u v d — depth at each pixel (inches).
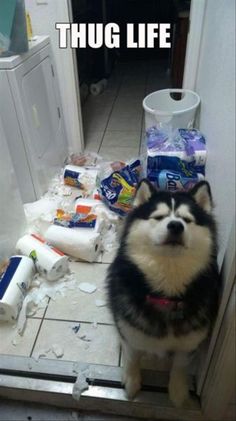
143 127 120.7
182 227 34.0
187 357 41.3
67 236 66.2
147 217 37.3
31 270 60.7
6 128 70.6
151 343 39.0
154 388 45.1
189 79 89.4
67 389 44.6
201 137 71.9
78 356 49.7
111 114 132.0
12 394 46.3
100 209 77.1
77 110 98.7
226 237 35.0
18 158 74.7
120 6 178.7
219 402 39.2
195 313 36.8
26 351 50.5
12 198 63.2
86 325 54.4
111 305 41.4
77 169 89.5
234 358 33.0
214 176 50.5
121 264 38.9
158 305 37.0
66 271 64.1
